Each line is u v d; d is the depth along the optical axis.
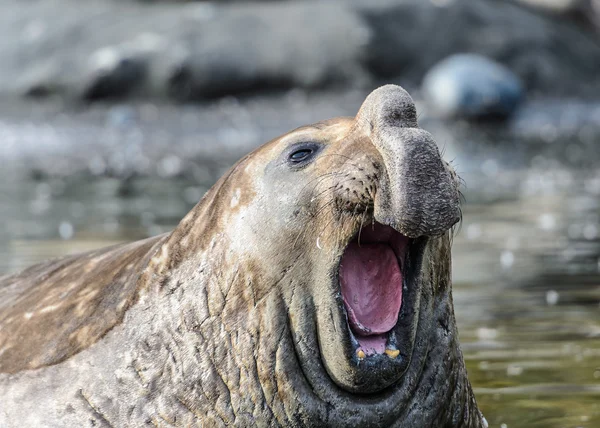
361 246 16.36
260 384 16.52
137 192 59.22
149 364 17.22
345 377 15.94
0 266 36.53
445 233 16.80
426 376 16.73
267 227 16.50
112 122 84.31
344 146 16.12
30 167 70.56
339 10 96.38
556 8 108.00
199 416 16.80
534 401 22.25
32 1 100.69
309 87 92.56
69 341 18.23
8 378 18.44
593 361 25.22
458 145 76.19
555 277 35.12
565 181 62.28
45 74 91.06
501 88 84.44
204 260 17.17
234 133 82.00
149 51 92.44
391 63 94.00
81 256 21.31
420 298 16.39
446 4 98.62
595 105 94.00
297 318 16.28
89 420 17.30
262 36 95.06
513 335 27.78
